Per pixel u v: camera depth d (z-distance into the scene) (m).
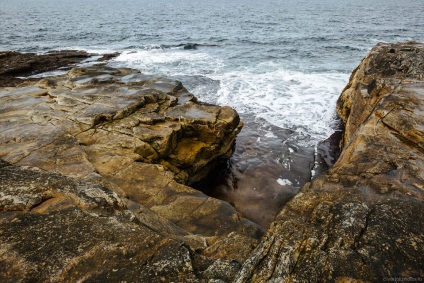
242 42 37.56
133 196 6.93
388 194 4.79
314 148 12.60
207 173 11.25
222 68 24.58
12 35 42.16
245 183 10.66
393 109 7.82
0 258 3.27
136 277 3.21
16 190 4.29
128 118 9.93
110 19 67.75
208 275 3.45
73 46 35.53
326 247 3.72
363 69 14.14
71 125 9.14
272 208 9.30
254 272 3.46
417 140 6.57
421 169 5.49
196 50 32.91
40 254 3.35
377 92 10.27
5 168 5.00
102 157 8.09
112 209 4.39
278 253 3.65
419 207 4.37
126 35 43.88
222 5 128.88
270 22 60.88
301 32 45.97
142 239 3.72
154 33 46.03
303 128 14.22
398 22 58.00
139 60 27.61
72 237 3.64
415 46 15.04
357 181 5.32
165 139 9.17
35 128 8.92
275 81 20.47
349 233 3.86
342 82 19.94
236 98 17.69
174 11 95.12
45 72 23.61
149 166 8.00
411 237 3.76
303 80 20.55
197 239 5.24
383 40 38.25
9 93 12.20
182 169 10.31
